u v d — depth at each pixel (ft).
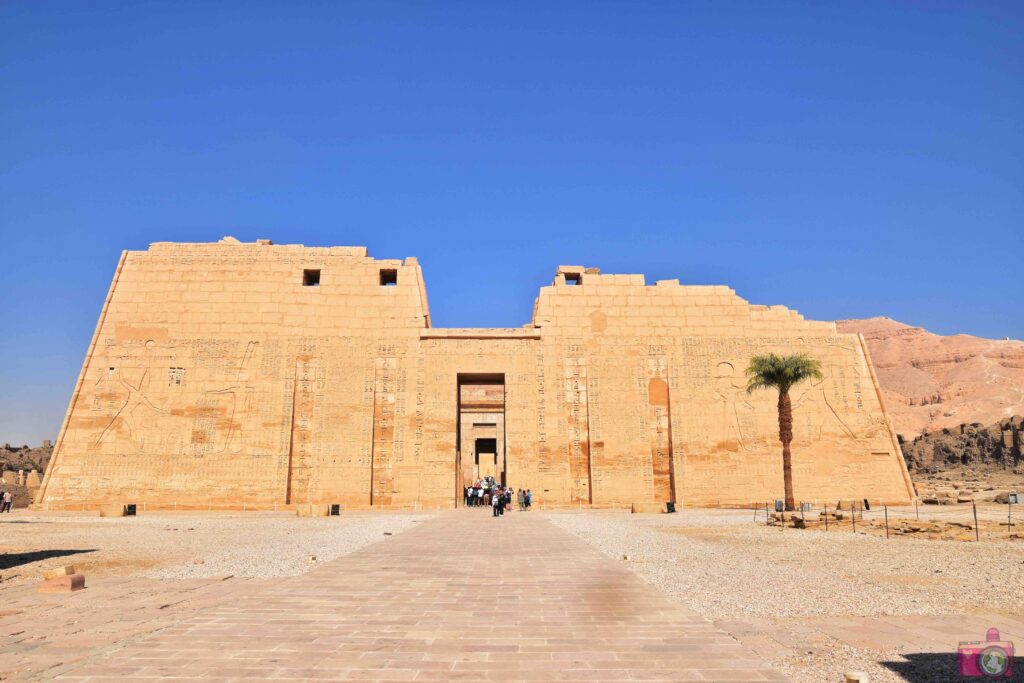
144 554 60.18
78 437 145.89
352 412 148.97
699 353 154.81
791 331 157.07
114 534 82.48
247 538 75.51
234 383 149.18
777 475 149.38
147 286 154.51
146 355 150.30
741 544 68.80
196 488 143.95
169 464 144.97
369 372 151.02
